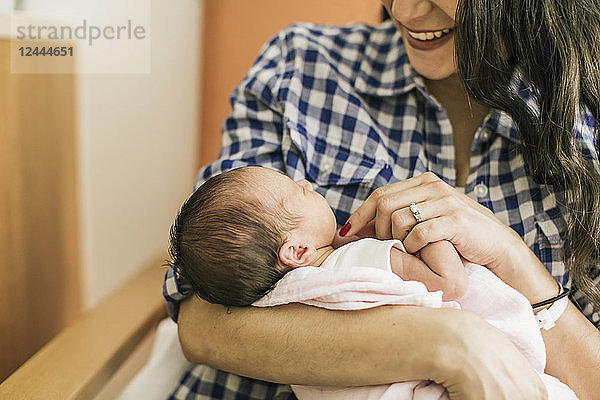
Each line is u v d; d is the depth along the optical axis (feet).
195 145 6.52
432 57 3.46
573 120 3.16
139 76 5.76
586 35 3.15
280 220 2.98
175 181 6.47
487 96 3.25
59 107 4.53
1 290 4.15
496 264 3.10
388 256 2.89
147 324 3.93
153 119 6.04
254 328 2.99
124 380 5.25
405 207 3.11
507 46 3.23
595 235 3.19
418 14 3.25
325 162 3.78
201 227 2.96
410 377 2.70
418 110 3.82
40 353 3.54
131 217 6.00
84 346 3.61
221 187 3.03
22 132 4.19
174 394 3.77
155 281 4.40
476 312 2.97
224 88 5.90
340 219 3.67
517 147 3.51
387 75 3.90
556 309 3.10
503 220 3.50
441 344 2.66
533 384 2.65
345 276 2.78
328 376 2.83
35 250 4.46
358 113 3.83
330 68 3.94
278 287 2.92
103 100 5.37
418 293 2.77
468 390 2.61
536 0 3.12
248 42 5.70
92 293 5.54
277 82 3.88
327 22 5.34
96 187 5.41
